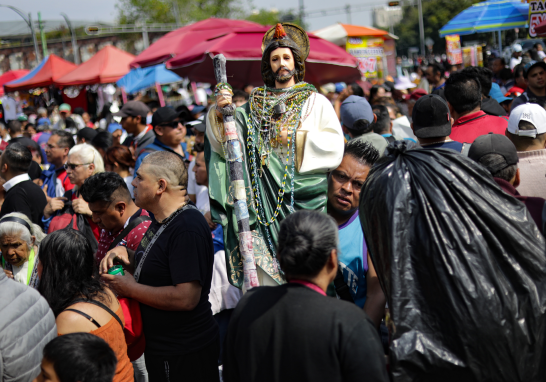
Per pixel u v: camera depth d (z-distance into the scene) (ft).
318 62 23.68
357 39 42.68
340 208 9.69
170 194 9.67
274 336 6.36
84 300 8.70
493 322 5.83
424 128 10.77
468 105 12.89
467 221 6.20
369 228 6.93
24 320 7.61
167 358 9.48
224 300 13.66
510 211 6.36
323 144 9.01
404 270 6.27
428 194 6.36
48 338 7.93
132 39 133.18
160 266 9.45
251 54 23.07
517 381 5.94
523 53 36.63
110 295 9.12
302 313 6.31
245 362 6.53
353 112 13.98
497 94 21.36
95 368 6.56
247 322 6.62
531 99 18.24
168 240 9.44
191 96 61.93
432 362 5.96
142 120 22.31
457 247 6.10
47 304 8.15
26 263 12.60
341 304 6.38
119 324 8.91
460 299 5.93
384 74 47.34
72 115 49.85
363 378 5.95
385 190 6.60
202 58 23.56
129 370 9.02
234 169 8.91
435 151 6.79
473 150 8.95
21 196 16.17
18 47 142.20
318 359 6.12
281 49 9.40
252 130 9.47
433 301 6.14
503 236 6.15
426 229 6.25
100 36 135.23
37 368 7.70
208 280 9.79
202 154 15.79
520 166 10.43
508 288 6.01
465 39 102.27
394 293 6.22
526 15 37.76
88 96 62.18
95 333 8.43
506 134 10.93
